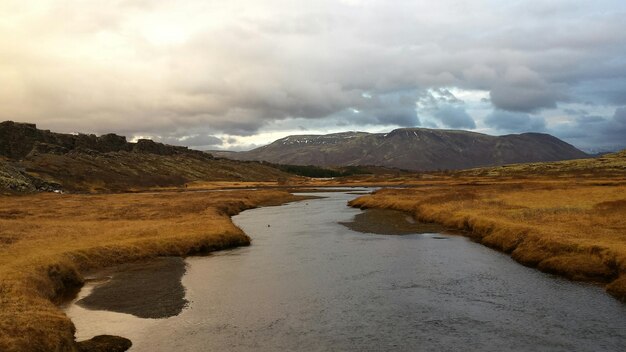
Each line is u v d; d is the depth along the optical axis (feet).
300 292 99.55
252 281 109.50
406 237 168.45
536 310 83.92
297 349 69.00
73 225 183.32
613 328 74.13
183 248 145.59
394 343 70.74
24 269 97.04
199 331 76.74
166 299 95.25
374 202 301.02
